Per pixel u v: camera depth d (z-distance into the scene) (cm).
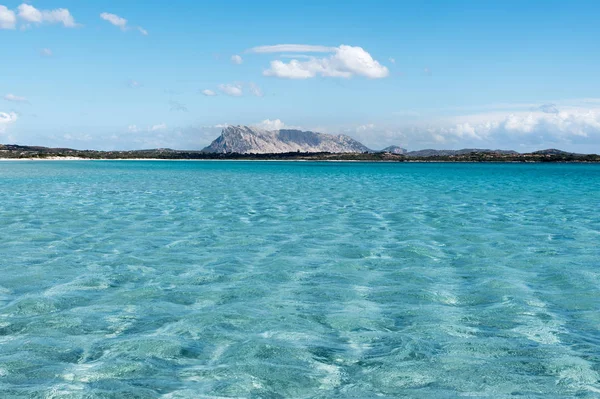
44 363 786
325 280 1326
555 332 937
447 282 1312
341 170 13662
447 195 4244
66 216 2589
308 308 1080
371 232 2134
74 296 1158
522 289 1243
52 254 1628
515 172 12200
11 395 679
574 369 772
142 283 1278
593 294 1198
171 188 4950
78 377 737
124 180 6519
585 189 5162
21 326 955
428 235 2066
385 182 6719
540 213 2880
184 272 1403
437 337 908
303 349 849
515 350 848
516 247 1808
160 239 1931
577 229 2248
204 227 2247
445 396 688
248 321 993
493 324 981
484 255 1662
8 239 1900
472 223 2433
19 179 6550
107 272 1394
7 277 1327
